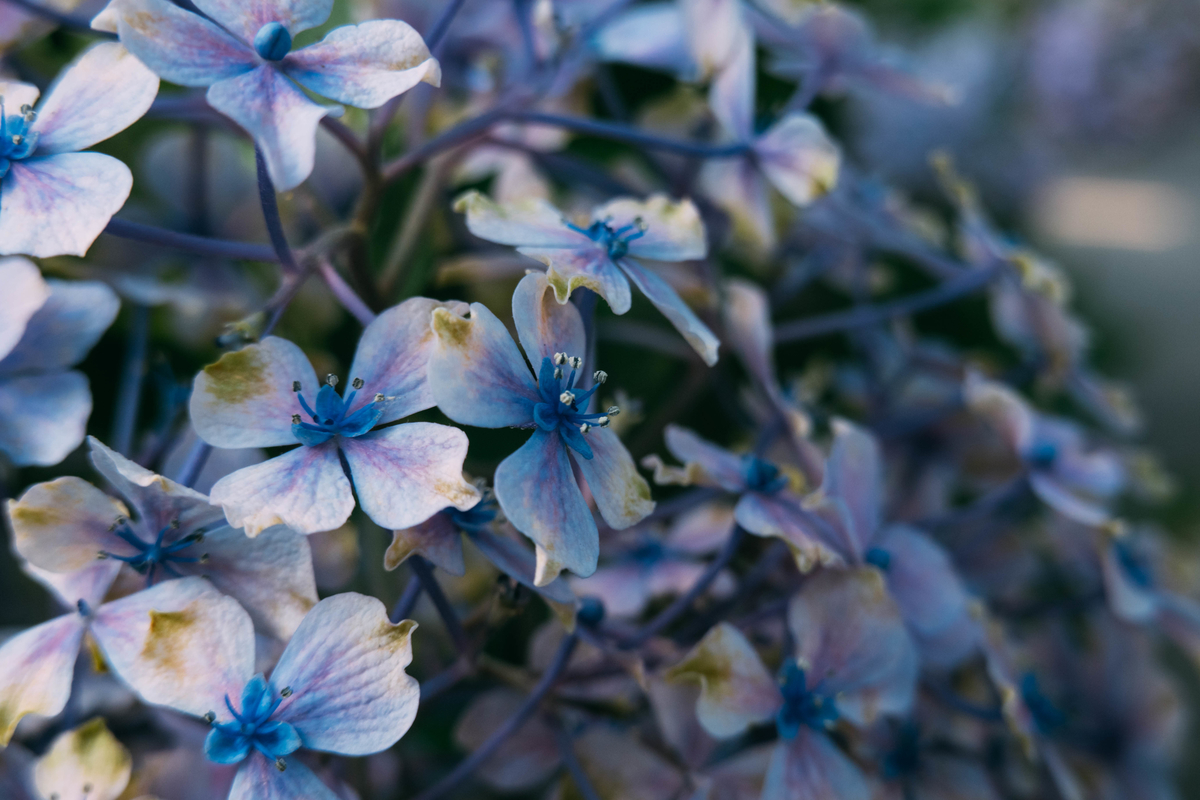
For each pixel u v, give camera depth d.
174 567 0.23
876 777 0.27
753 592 0.27
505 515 0.22
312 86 0.23
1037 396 0.41
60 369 0.25
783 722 0.25
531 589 0.24
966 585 0.31
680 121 0.33
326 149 0.28
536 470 0.22
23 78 0.27
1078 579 0.33
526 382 0.23
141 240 0.23
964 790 0.28
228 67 0.22
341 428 0.23
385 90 0.23
